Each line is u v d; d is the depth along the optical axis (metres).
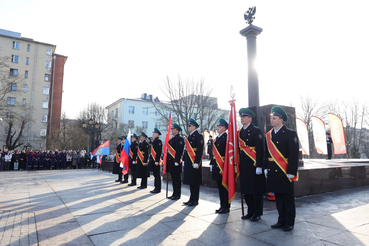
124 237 3.61
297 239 3.54
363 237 3.60
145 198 6.75
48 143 35.34
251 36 7.40
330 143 14.46
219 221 4.48
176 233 3.81
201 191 8.02
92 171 18.55
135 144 9.55
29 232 3.77
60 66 47.38
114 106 52.91
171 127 7.16
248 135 4.76
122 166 10.02
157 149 7.92
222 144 5.39
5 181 10.94
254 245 3.32
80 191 7.94
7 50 42.22
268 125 6.92
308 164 8.79
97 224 4.23
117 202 6.14
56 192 7.71
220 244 3.36
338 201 5.95
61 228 3.99
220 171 5.25
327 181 7.01
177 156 6.53
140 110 49.66
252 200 4.68
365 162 10.47
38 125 43.12
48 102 44.50
